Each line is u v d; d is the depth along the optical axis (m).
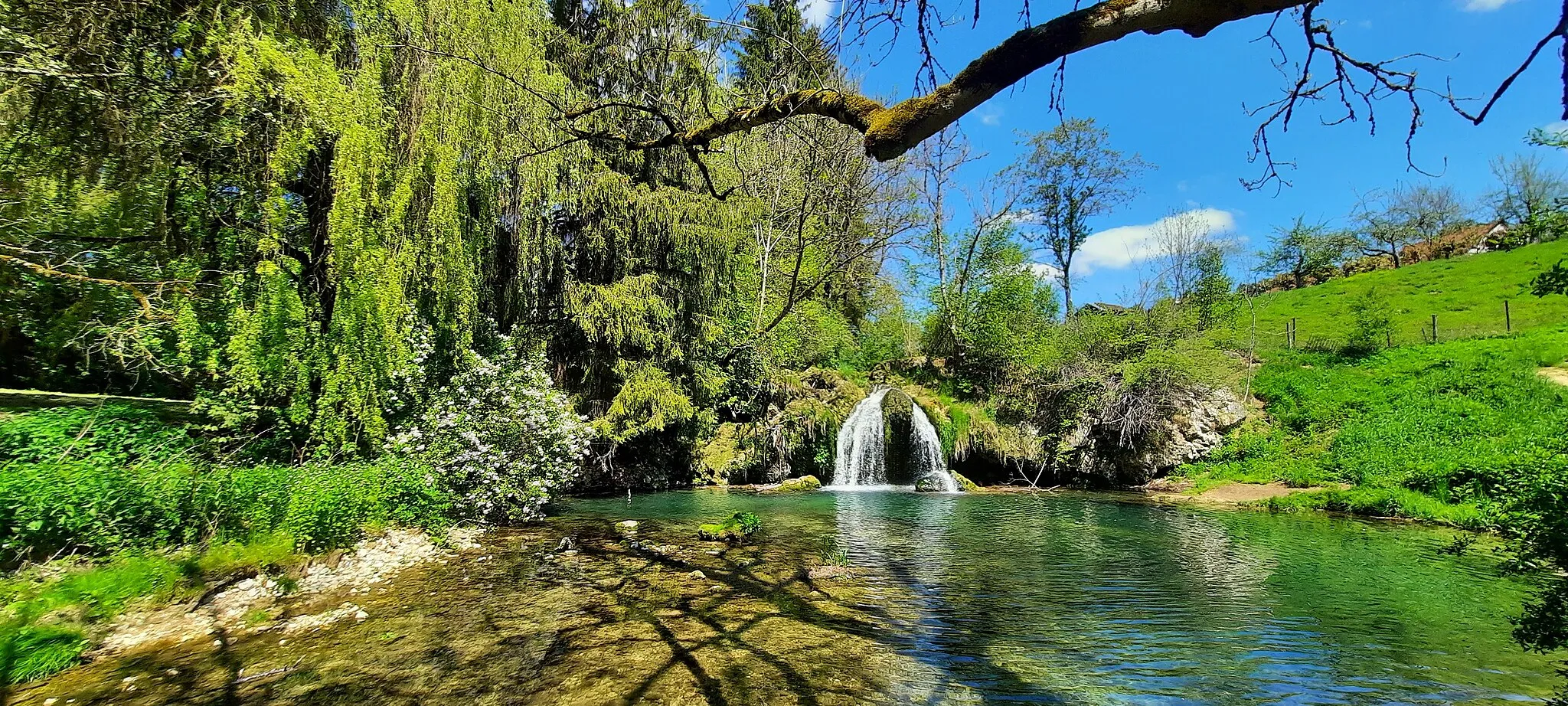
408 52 9.34
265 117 8.39
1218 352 20.05
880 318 26.91
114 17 7.29
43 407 10.42
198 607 5.84
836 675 4.65
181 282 8.25
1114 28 2.02
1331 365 23.20
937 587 7.01
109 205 8.93
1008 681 4.55
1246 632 5.53
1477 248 41.81
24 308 10.48
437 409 10.12
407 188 9.09
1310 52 2.90
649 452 17.95
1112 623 5.79
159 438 8.55
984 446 19.64
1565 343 20.33
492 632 5.48
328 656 4.91
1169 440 18.34
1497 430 15.48
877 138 2.33
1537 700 4.15
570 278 14.09
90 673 4.54
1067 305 32.22
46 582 5.44
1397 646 5.20
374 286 8.66
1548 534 3.55
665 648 5.14
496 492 10.39
